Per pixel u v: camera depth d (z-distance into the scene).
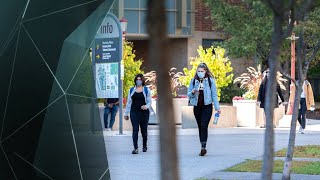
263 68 68.88
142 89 37.22
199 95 35.38
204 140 35.66
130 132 50.75
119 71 46.78
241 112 59.84
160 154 11.05
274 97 13.88
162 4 11.04
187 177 27.36
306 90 50.62
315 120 69.06
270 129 13.74
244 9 26.53
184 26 83.50
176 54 85.62
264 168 13.50
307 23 26.05
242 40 26.67
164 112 11.03
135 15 80.88
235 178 27.06
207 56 62.25
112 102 51.22
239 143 42.72
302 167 30.23
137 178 27.61
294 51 57.41
